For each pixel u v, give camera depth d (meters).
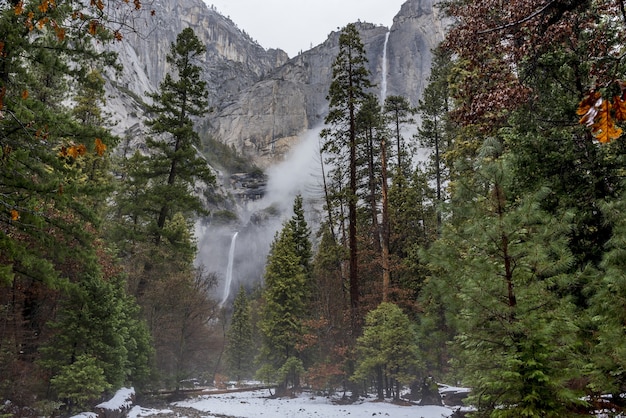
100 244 18.20
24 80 10.70
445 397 19.50
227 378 43.53
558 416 5.49
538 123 10.05
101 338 15.62
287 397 27.98
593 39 8.75
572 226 7.61
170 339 28.03
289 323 31.50
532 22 6.63
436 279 7.26
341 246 29.05
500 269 6.44
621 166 8.52
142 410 19.70
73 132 10.19
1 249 9.22
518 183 9.13
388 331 20.77
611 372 5.77
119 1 4.45
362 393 26.80
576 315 6.74
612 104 1.92
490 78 11.43
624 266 6.00
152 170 26.17
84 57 12.62
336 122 24.39
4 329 13.05
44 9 4.44
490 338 6.38
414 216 28.59
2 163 8.82
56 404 12.86
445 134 28.08
